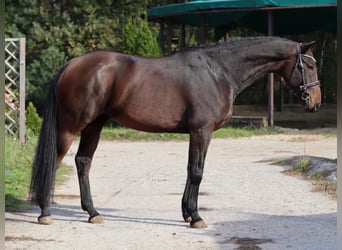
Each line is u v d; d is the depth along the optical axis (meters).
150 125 7.33
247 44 7.52
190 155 7.34
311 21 24.23
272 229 7.37
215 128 7.41
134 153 15.80
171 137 19.31
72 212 8.37
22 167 11.12
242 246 6.59
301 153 15.24
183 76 7.27
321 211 8.45
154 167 13.07
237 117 21.61
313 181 10.90
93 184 10.84
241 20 23.89
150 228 7.45
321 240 6.84
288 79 7.63
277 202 9.10
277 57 7.55
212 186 10.56
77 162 7.78
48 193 7.43
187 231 7.30
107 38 25.89
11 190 9.39
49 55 25.17
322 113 26.23
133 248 6.53
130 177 11.65
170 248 6.53
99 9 26.14
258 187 10.41
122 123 7.48
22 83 13.71
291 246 6.58
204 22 21.11
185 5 20.56
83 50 25.77
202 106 7.22
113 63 7.30
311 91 7.57
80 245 6.64
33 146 13.38
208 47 7.50
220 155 15.22
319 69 28.44
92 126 7.70
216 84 7.34
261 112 26.23
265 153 15.52
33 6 25.69
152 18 22.33
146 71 7.29
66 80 7.31
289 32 25.66
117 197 9.59
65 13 26.03
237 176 11.66
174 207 8.79
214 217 8.07
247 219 7.95
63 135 7.37
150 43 21.91
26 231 7.23
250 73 7.56
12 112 13.78
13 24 25.64
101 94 7.24
